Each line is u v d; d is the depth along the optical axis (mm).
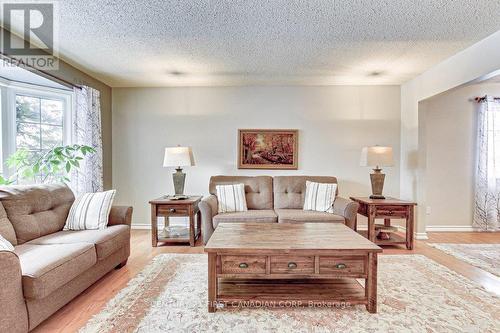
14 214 2348
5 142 3291
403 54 3299
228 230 2576
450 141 4496
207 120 4598
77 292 2180
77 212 2801
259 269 2061
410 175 4258
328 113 4539
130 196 4664
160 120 4629
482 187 4434
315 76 4102
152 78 4199
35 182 3576
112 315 2016
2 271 1530
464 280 2627
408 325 1897
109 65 3650
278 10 2367
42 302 1823
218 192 3896
